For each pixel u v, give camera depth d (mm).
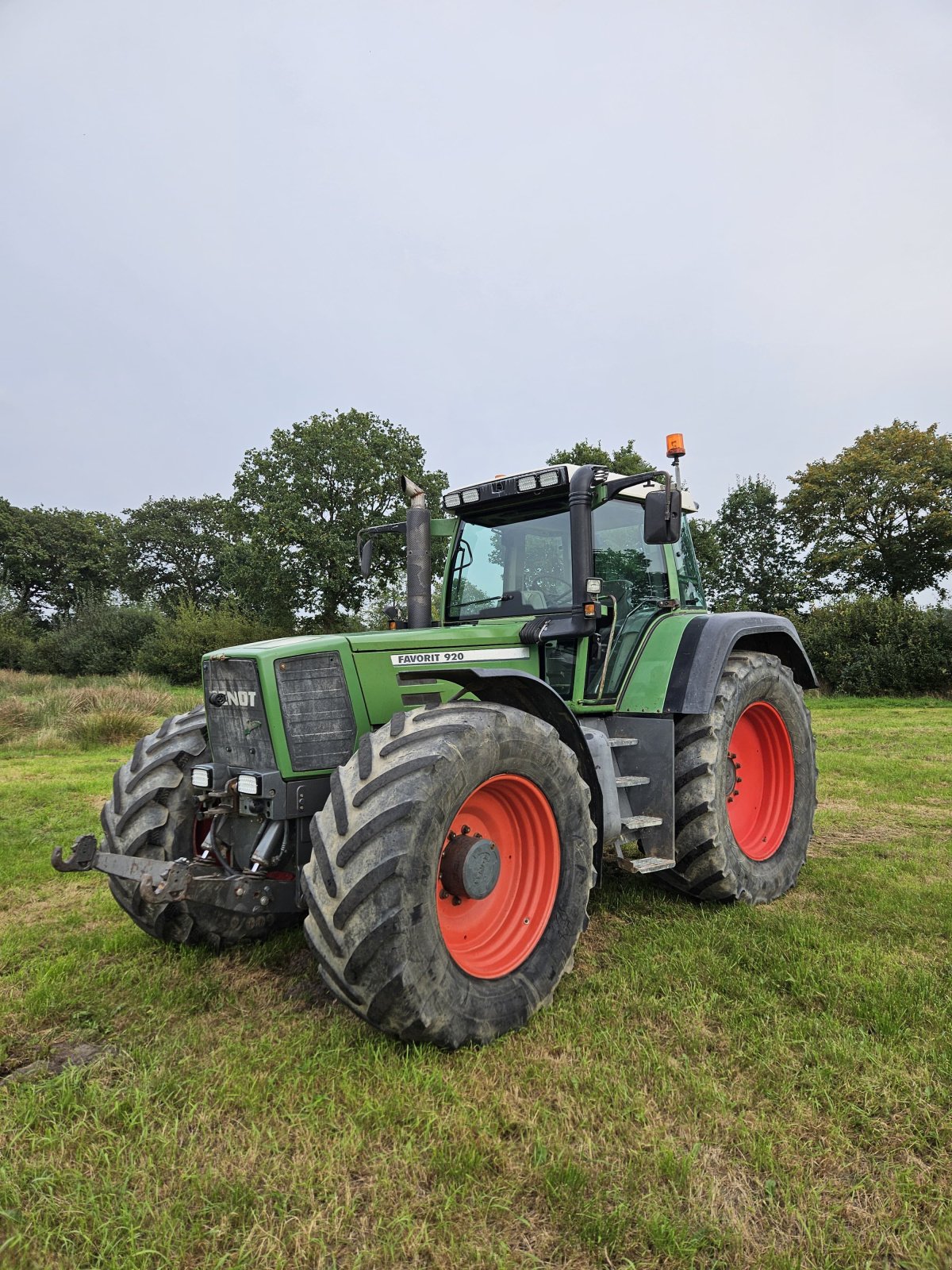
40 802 6961
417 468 30828
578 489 3643
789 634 4660
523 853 2953
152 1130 2070
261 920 3492
